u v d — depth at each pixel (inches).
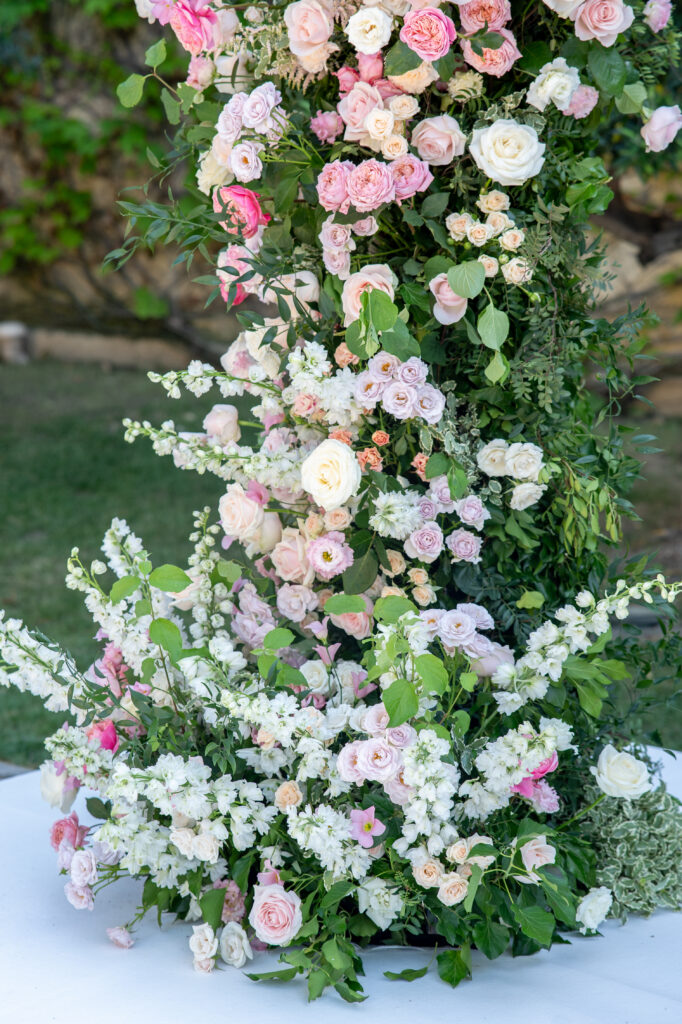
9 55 340.8
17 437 287.1
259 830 70.6
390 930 75.2
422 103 77.7
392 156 72.2
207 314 359.9
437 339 78.4
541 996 68.1
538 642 72.3
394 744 68.0
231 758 70.1
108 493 248.4
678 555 200.7
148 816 75.6
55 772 78.5
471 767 70.8
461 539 76.6
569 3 71.9
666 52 80.7
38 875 86.8
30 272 366.3
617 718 88.1
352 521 79.7
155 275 357.4
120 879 86.7
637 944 75.8
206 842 69.3
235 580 81.7
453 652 75.9
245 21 81.6
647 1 80.2
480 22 71.7
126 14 334.6
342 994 67.1
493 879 72.1
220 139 79.0
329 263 75.2
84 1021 65.1
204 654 73.6
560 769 82.7
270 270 76.7
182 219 79.3
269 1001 67.7
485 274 73.0
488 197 73.7
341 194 72.1
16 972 71.3
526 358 77.2
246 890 73.2
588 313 83.7
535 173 71.7
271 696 73.6
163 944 75.8
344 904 75.9
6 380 345.4
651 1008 66.5
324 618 80.2
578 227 81.5
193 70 81.4
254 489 81.9
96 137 350.0
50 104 349.1
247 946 71.6
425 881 68.5
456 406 79.4
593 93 76.2
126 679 80.8
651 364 299.9
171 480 258.2
